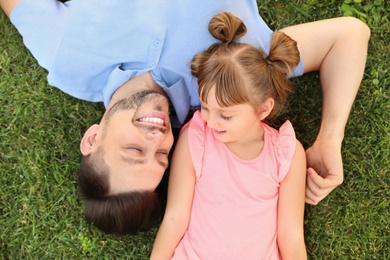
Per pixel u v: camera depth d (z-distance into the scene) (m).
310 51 0.98
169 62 0.92
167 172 1.05
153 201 0.88
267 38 0.95
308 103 1.06
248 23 0.93
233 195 0.91
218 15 0.87
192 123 0.95
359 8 1.06
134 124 0.87
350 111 1.06
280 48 0.83
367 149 1.06
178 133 1.04
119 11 0.92
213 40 0.91
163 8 0.91
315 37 0.98
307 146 1.06
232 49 0.82
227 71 0.81
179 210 0.93
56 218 1.06
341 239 1.06
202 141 0.93
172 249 0.94
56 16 0.94
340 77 0.97
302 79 1.06
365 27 0.99
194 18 0.91
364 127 1.06
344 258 1.06
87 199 0.90
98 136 0.88
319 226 1.06
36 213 1.06
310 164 0.99
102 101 1.00
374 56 1.06
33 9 0.94
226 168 0.92
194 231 0.92
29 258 1.06
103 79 0.95
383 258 1.06
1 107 1.06
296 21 1.06
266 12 1.06
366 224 1.06
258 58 0.82
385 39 1.06
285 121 1.04
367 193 1.06
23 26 0.95
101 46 0.92
